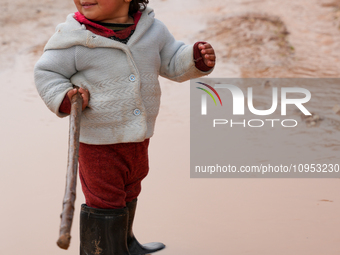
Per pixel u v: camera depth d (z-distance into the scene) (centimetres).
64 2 820
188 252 230
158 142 390
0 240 246
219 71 547
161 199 292
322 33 628
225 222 261
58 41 206
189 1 778
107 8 208
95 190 214
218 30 649
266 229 251
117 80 207
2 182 325
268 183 311
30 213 279
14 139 414
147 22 219
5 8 780
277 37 622
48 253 233
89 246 214
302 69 541
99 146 211
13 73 592
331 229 249
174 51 232
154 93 218
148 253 229
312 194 293
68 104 200
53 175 337
